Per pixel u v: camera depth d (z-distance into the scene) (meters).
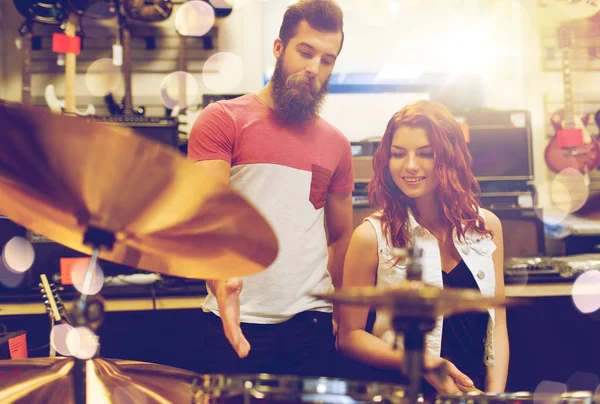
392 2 3.43
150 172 0.73
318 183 1.75
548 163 3.39
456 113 2.82
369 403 0.78
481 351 1.62
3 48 3.12
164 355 2.22
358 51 3.43
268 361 1.66
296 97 1.68
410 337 0.77
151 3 2.87
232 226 0.82
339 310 1.69
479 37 3.45
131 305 2.18
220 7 3.20
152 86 3.19
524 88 3.44
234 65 3.28
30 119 0.68
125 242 0.94
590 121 3.43
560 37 3.28
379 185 1.72
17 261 2.35
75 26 2.96
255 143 1.69
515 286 2.31
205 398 0.85
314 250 1.73
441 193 1.66
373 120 3.22
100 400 0.88
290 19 1.70
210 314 1.69
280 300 1.66
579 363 2.32
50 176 0.79
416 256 0.79
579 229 3.03
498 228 1.75
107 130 0.68
